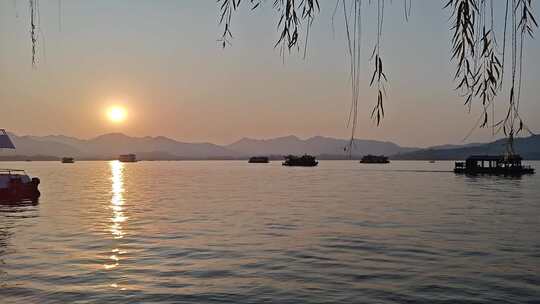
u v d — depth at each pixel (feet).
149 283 58.39
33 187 174.81
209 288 56.18
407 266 67.26
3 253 76.64
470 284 57.47
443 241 88.33
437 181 340.18
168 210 146.82
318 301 51.03
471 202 174.70
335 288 55.93
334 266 67.36
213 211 143.74
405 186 283.38
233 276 61.87
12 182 169.48
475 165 413.59
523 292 54.08
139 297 52.54
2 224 112.47
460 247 81.87
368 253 76.79
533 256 74.13
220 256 74.69
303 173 532.73
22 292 54.29
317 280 59.62
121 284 57.88
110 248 81.25
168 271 64.59
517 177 380.99
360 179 381.19
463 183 311.68
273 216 130.21
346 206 159.74
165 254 76.18
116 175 489.26
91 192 233.96
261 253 76.95
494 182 319.06
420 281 58.85
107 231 101.40
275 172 571.69
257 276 61.72
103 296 52.90
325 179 384.68
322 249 80.48
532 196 203.10
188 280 59.82
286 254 76.07
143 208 153.07
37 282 58.54
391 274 62.44
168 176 460.96
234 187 278.87
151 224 113.39
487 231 101.35
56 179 389.80
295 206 160.04
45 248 81.05
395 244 85.10
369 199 189.57
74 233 98.43
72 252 77.66
